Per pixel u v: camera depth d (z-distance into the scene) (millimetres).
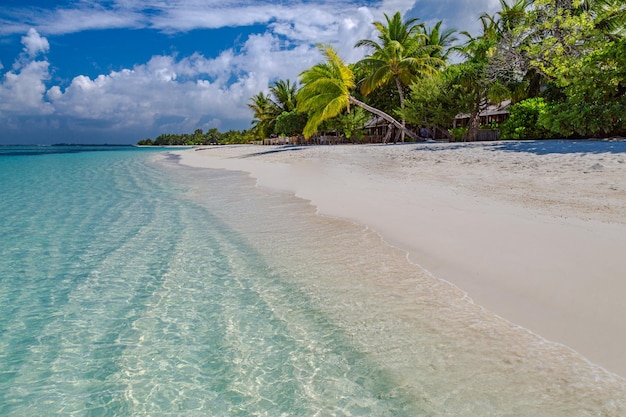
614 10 16562
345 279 4605
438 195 8344
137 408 2682
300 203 9227
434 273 4559
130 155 48438
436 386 2707
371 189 9914
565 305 3486
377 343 3277
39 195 12672
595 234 4910
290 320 3764
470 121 24922
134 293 4559
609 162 9492
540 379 2689
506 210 6535
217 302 4227
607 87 15781
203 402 2715
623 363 2744
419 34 30953
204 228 7473
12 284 4910
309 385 2830
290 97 54719
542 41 17312
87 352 3377
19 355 3352
